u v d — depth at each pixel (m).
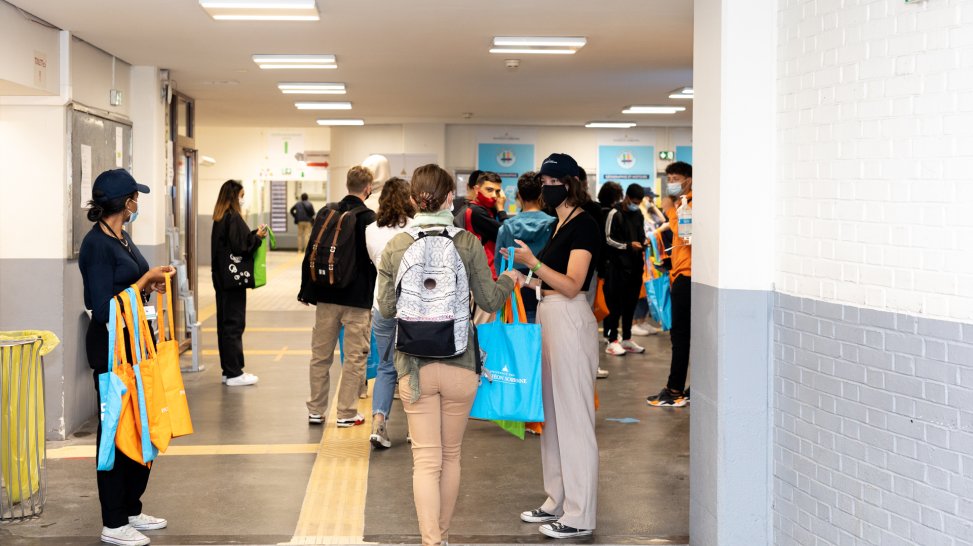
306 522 5.10
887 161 3.51
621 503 5.48
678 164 7.96
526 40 8.16
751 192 4.25
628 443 6.91
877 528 3.59
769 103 4.25
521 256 4.55
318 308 7.32
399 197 6.61
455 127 19.22
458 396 4.25
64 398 7.00
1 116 7.02
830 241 3.84
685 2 6.55
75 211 7.23
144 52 8.46
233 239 8.81
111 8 6.51
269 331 12.89
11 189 6.99
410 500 5.50
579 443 4.80
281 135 26.08
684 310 8.02
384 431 6.65
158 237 9.37
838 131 3.78
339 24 7.41
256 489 5.71
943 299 3.26
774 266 4.26
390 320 6.32
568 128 19.50
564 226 4.80
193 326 9.76
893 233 3.48
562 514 5.13
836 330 3.81
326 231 7.07
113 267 4.65
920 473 3.37
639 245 10.80
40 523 5.05
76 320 7.29
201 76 10.48
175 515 5.22
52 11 6.51
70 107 7.14
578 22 7.35
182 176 11.60
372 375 7.44
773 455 4.30
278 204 31.31
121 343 4.56
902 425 3.45
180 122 11.88
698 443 4.58
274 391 8.76
